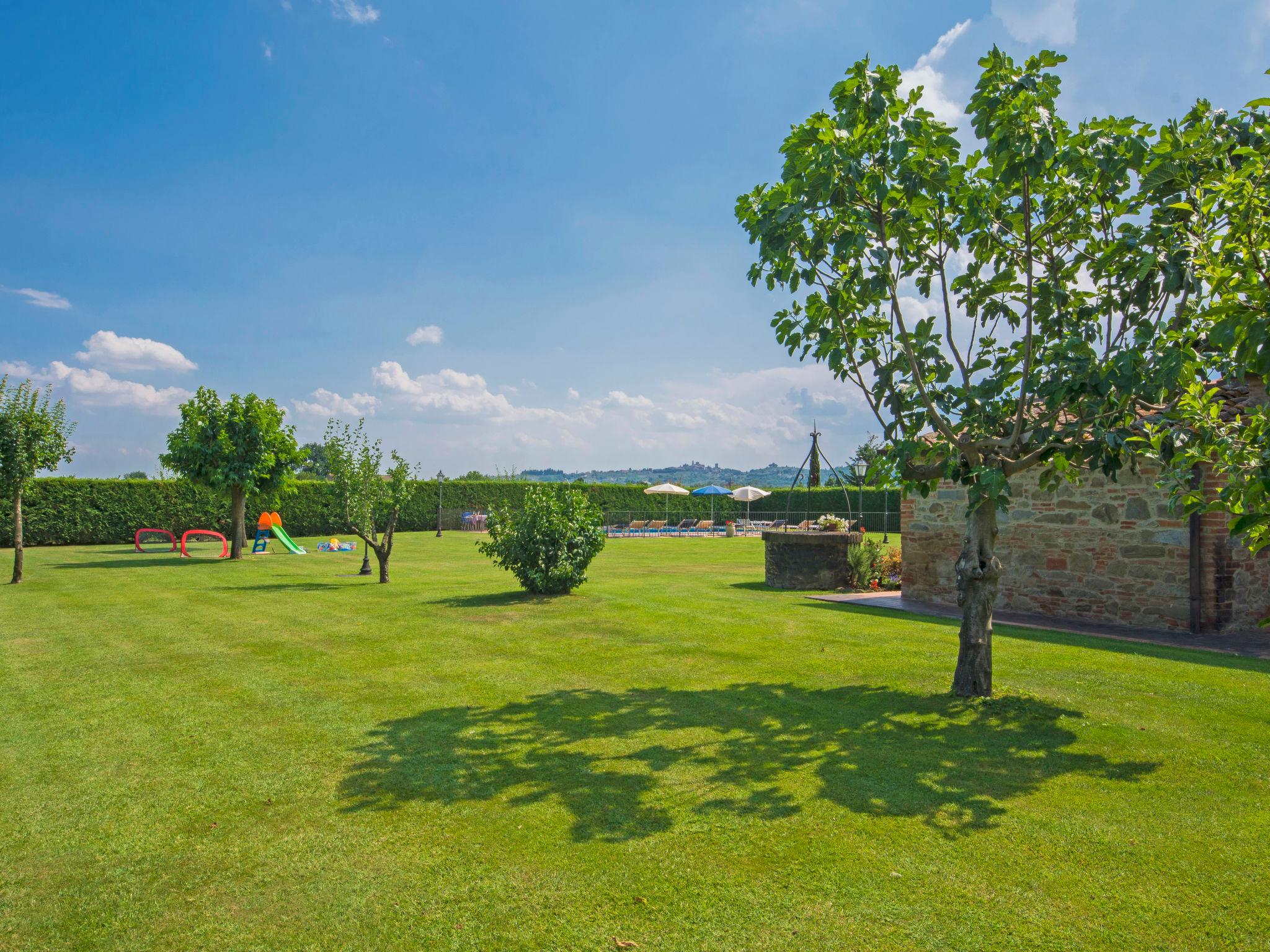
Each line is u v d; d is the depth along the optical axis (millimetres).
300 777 5039
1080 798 4609
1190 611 10227
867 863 3811
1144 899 3475
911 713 6355
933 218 7066
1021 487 12320
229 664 8383
